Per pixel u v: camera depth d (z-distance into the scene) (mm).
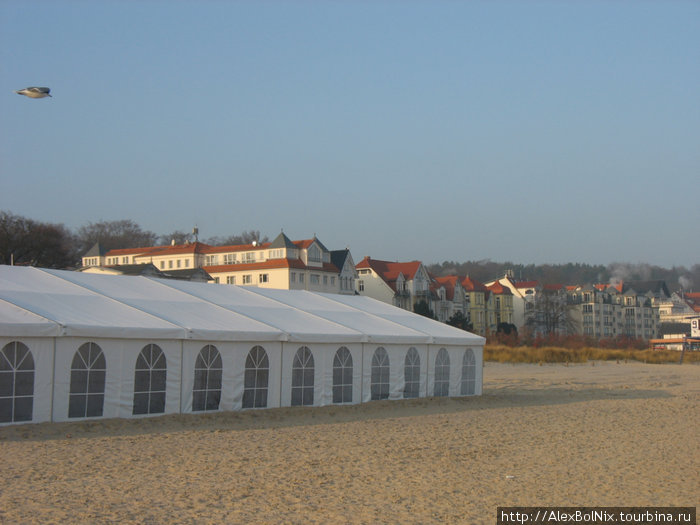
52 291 20750
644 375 48719
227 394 21047
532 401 29141
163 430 17797
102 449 15047
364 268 92688
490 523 10656
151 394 19328
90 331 17906
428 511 11180
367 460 15141
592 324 122688
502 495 12375
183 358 20031
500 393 32719
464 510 11312
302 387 23031
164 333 19422
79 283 22641
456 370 28734
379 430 19594
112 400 18500
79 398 17906
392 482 13094
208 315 22422
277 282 79188
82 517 10031
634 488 13102
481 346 30047
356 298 32781
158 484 12195
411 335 26688
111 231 134500
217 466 13883
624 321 133375
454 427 20750
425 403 25969
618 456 16422
